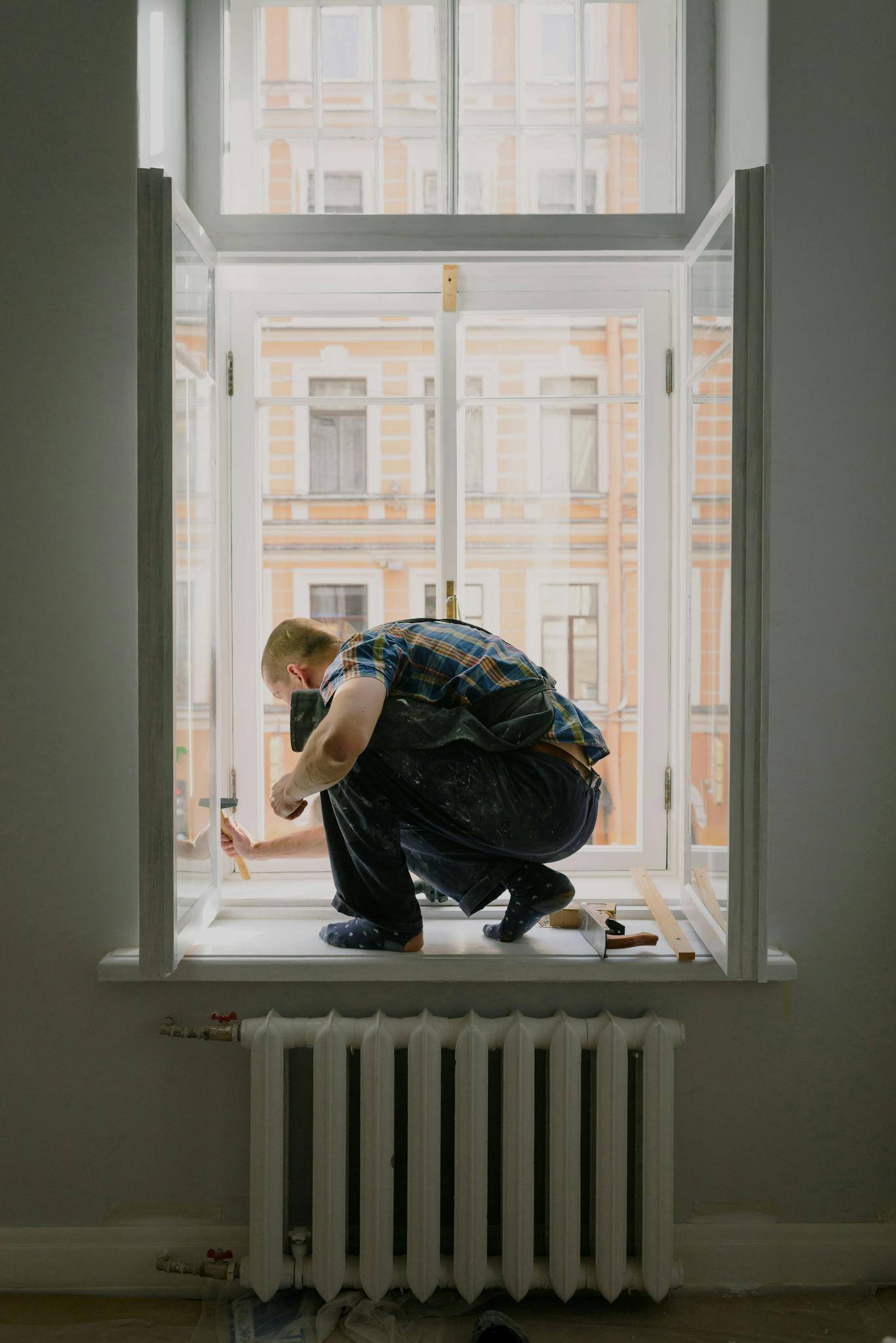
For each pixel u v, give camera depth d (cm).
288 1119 179
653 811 217
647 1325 168
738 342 154
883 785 182
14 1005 179
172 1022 175
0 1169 180
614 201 214
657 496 213
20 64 175
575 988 177
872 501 180
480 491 290
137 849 179
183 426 167
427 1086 164
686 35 201
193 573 177
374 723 152
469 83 216
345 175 215
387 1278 165
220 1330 167
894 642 181
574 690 283
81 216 176
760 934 160
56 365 177
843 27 176
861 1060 182
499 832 166
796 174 177
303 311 209
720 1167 181
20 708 179
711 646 176
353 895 175
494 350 300
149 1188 179
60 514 178
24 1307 174
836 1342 164
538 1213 186
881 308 178
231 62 208
